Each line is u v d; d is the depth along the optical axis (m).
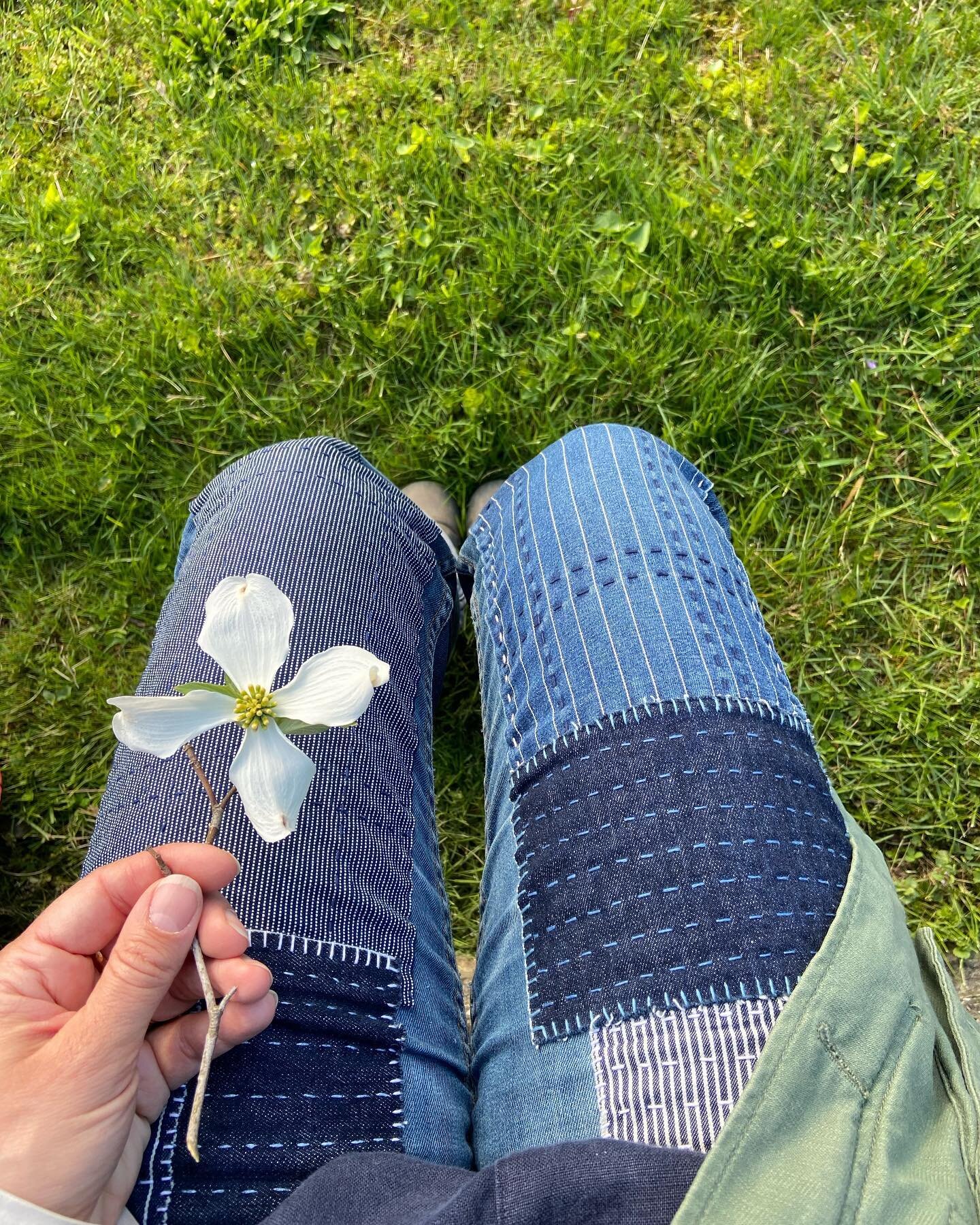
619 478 1.18
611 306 1.72
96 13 1.90
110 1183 0.68
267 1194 0.73
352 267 1.75
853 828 0.93
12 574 1.75
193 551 1.18
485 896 1.01
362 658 0.62
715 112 1.77
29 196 1.83
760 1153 0.63
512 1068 0.84
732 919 0.81
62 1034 0.62
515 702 1.07
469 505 1.74
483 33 1.81
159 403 1.75
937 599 1.61
